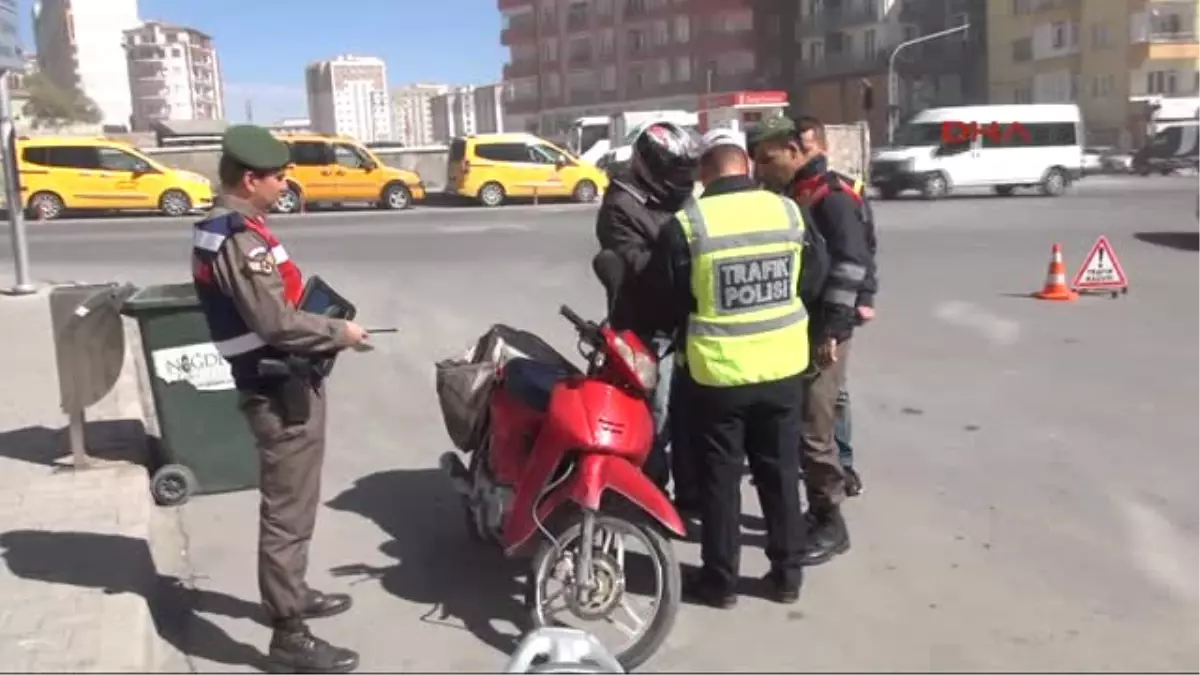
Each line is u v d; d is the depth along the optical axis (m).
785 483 4.46
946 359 9.35
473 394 4.78
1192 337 10.10
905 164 30.27
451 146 32.12
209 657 4.12
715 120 40.50
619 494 3.96
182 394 5.73
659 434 4.98
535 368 4.57
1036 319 11.21
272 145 3.83
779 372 4.25
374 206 30.38
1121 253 16.70
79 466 6.05
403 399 8.16
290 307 3.80
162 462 6.25
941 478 6.14
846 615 4.45
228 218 3.77
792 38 74.00
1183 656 4.04
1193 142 42.81
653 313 4.72
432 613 4.52
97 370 5.99
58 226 23.98
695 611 4.50
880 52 67.56
